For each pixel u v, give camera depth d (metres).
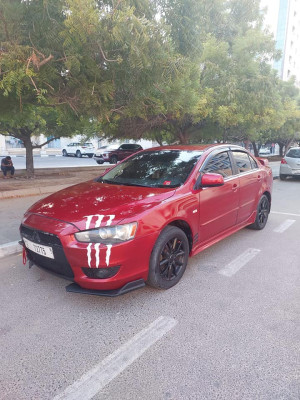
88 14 4.24
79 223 2.88
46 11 4.50
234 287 3.49
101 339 2.59
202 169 3.96
